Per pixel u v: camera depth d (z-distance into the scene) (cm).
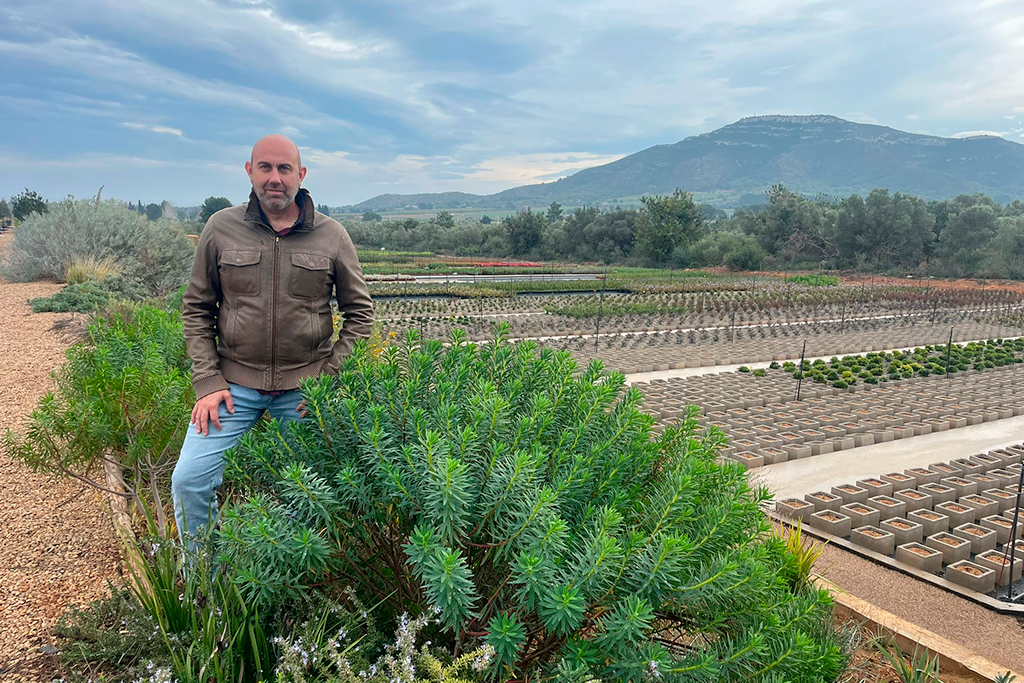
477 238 8025
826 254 6375
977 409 1219
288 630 216
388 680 187
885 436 1027
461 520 197
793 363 1642
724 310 2997
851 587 539
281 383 278
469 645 202
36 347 1004
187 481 262
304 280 274
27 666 244
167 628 222
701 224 7075
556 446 235
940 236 5688
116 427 346
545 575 183
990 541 632
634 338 2173
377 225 8800
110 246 1930
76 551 349
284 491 221
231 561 210
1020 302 3369
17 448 346
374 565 235
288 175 261
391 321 2319
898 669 324
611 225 7550
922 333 2345
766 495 250
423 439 207
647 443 246
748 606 205
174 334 559
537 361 277
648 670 179
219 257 269
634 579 190
